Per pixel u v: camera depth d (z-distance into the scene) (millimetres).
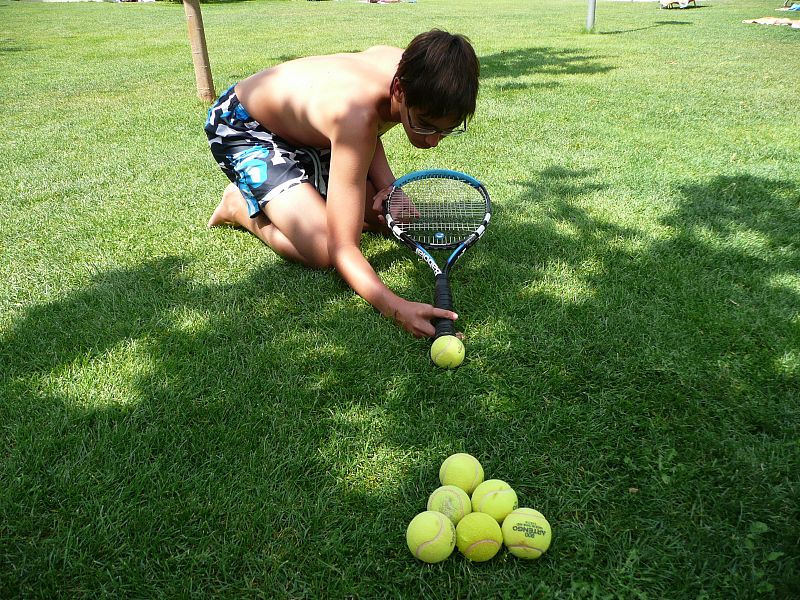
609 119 5824
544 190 4004
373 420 2113
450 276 2963
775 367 2342
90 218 3711
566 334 2545
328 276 2957
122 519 1761
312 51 10406
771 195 3928
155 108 6559
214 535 1719
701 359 2385
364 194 2650
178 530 1726
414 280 2959
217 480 1874
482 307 2729
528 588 1575
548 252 3195
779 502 1795
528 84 7516
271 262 3121
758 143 5051
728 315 2652
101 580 1602
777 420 2082
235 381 2271
